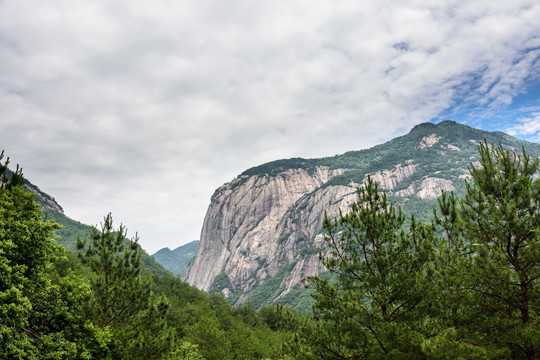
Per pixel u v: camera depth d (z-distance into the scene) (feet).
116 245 72.02
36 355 54.08
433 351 40.37
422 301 52.80
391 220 59.57
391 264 56.34
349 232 61.00
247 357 195.31
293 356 58.80
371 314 53.52
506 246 46.34
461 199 50.26
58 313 61.87
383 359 49.01
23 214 65.10
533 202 43.55
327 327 57.31
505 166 46.47
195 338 153.17
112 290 69.56
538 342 40.14
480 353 40.01
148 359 66.13
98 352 62.34
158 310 71.97
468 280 47.37
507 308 47.93
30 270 60.85
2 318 48.73
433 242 56.13
